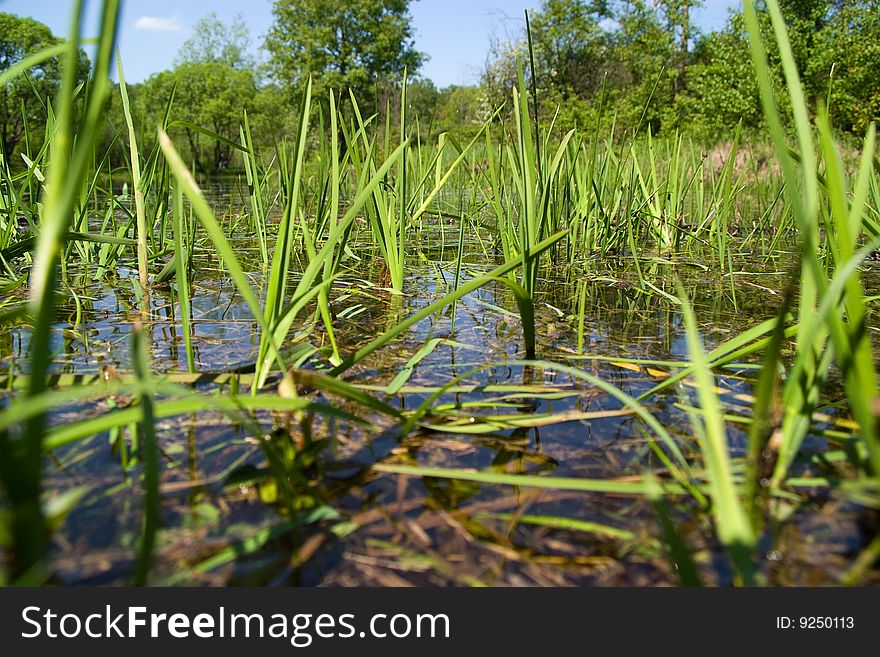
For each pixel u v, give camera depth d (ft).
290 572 2.07
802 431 2.46
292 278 7.44
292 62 83.82
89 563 2.03
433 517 2.39
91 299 6.18
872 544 2.15
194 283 7.25
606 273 8.14
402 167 6.37
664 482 2.63
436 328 5.28
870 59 31.68
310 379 2.79
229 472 2.64
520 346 4.74
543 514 2.42
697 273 8.26
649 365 4.28
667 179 10.77
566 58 67.36
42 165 6.40
